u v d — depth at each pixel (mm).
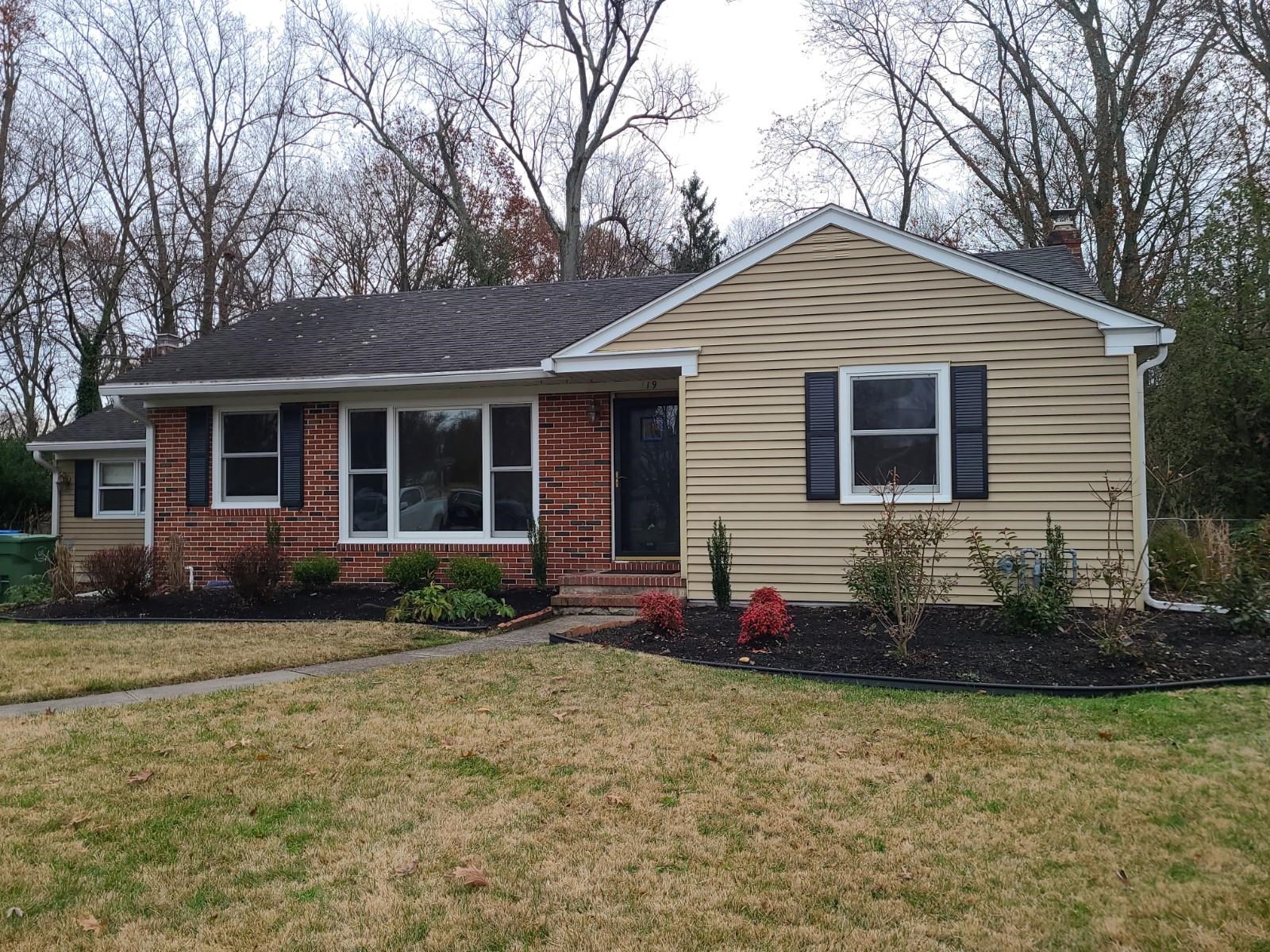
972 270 9461
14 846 3830
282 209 30672
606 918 3238
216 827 4039
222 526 12867
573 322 13148
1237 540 10445
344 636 8789
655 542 11719
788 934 3133
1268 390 12688
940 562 9438
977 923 3211
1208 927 3172
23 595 12484
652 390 11641
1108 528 8562
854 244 9812
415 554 11711
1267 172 17875
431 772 4730
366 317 14812
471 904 3340
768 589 8305
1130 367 9047
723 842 3869
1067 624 8266
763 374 10102
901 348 9672
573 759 4902
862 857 3732
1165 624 8375
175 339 17672
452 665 7312
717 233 36281
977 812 4164
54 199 26688
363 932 3143
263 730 5469
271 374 12352
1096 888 3463
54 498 18203
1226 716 5570
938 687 6414
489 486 12062
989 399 9430
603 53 27797
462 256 29781
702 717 5699
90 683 6797
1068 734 5281
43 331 28672
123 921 3230
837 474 9844
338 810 4227
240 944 3062
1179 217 20516
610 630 8836
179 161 29312
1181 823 4031
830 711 5824
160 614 10570
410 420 12422
